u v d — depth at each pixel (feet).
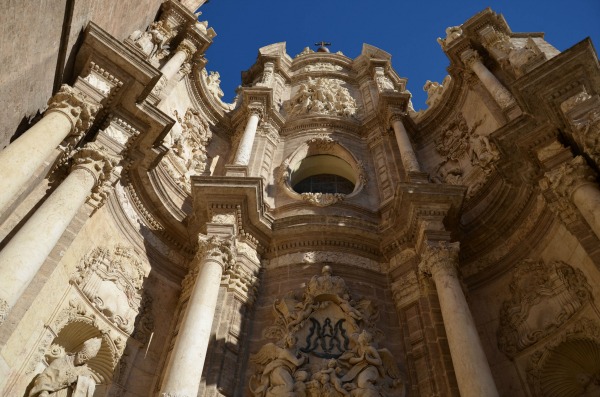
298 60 89.40
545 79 37.40
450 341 34.96
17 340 30.19
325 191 62.28
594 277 35.50
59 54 35.78
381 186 58.90
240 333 40.65
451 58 62.34
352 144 66.95
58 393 32.35
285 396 35.14
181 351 33.42
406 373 38.27
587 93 36.11
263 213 47.85
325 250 47.57
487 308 42.57
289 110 75.15
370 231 48.57
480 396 30.48
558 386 36.40
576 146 37.32
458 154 58.44
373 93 77.82
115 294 38.75
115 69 39.88
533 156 39.34
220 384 36.29
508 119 49.55
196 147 61.05
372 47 90.02
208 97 66.85
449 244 41.52
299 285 44.55
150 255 44.62
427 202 45.03
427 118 66.39
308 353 38.70
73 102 34.88
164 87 55.67
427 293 41.65
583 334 35.14
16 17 26.48
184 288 44.42
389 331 41.83
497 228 45.24
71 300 35.24
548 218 40.70
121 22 48.57
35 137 30.73
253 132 62.64
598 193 33.27
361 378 36.22
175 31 62.23
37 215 30.58
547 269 39.83
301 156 63.31
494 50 56.24
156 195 45.73
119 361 37.01
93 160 36.32
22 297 30.27
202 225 46.47
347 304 41.73
